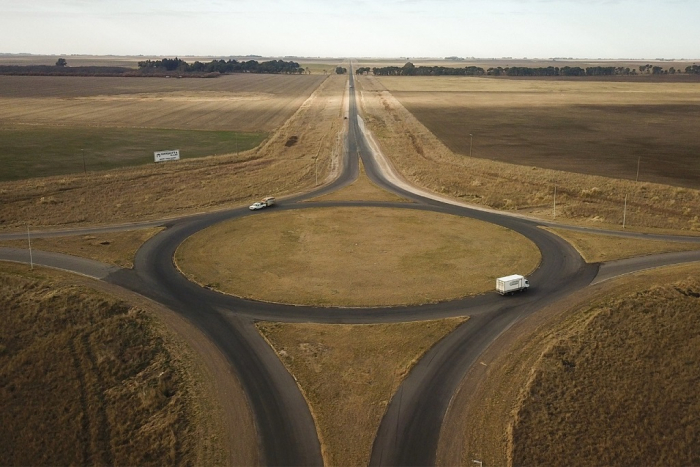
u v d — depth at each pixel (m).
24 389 37.41
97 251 59.75
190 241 63.31
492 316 45.34
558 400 35.44
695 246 60.44
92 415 35.03
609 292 48.84
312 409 34.53
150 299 48.28
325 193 86.12
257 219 72.00
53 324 43.72
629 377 37.81
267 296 49.09
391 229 67.75
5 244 61.50
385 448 31.42
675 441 33.47
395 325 44.06
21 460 32.38
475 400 35.28
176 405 34.94
